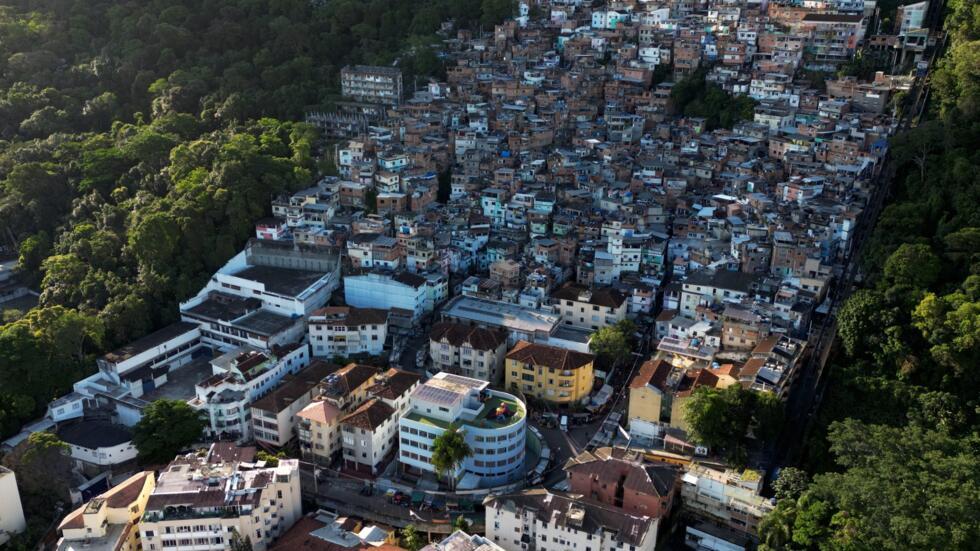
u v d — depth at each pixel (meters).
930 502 139.50
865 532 143.50
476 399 187.38
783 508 157.50
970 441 167.12
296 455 190.25
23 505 173.50
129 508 157.25
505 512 159.50
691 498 172.62
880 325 198.50
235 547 154.62
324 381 193.75
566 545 155.50
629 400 192.25
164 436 181.38
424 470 182.00
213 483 159.38
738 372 196.12
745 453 174.12
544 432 197.62
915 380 191.88
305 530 158.88
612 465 169.38
